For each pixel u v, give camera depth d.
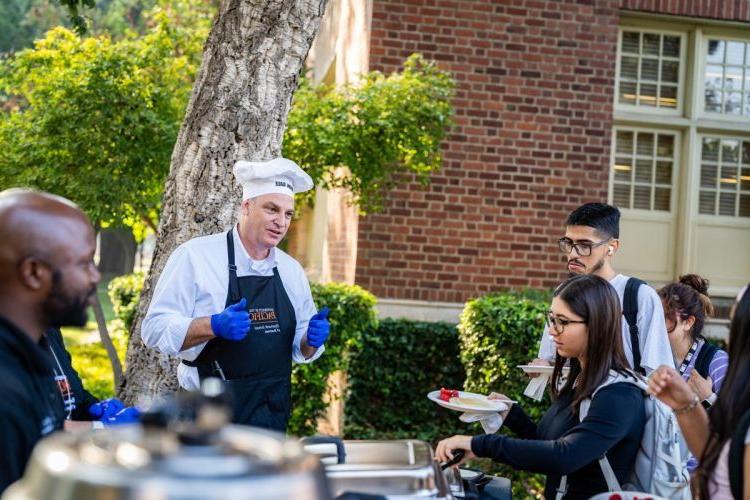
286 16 4.11
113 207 6.57
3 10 26.75
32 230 1.65
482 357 6.37
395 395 6.87
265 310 3.18
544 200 7.35
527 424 3.05
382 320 6.83
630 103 7.80
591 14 7.43
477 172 7.27
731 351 2.00
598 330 2.60
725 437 1.93
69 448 1.17
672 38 7.88
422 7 7.23
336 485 1.79
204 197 4.09
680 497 2.55
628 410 2.52
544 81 7.36
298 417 6.30
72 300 1.70
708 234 7.89
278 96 4.16
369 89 6.45
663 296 3.77
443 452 2.57
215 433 1.18
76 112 6.41
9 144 6.73
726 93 7.95
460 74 7.26
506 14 7.32
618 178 7.80
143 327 3.18
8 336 1.64
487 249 7.27
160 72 6.89
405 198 7.18
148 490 1.03
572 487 2.64
